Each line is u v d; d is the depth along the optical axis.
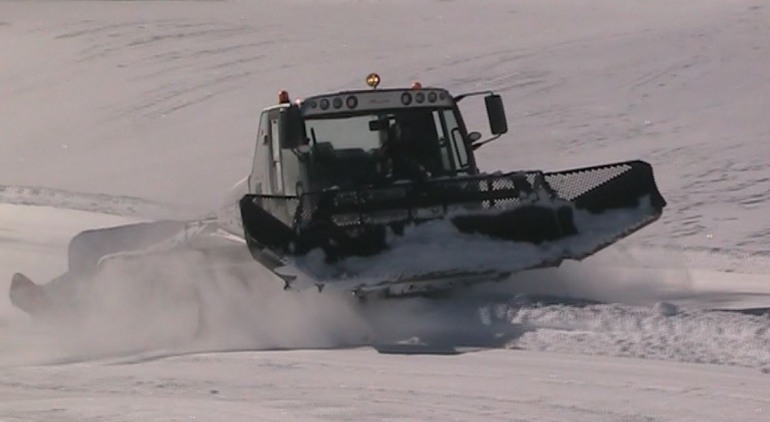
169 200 56.09
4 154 71.94
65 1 126.94
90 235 26.95
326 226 20.47
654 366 16.09
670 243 38.12
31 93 86.69
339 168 23.03
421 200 21.31
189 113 77.81
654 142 59.59
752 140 57.94
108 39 102.25
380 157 23.33
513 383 15.39
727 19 90.88
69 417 13.78
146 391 15.95
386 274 20.38
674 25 91.38
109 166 66.62
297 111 22.58
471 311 20.47
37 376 17.80
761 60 75.75
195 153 67.94
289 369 17.36
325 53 92.19
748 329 17.47
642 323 18.50
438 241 21.05
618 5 107.94
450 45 92.31
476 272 20.92
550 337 18.45
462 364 17.00
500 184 21.89
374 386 15.62
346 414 13.72
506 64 82.75
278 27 105.12
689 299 23.03
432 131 23.84
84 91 85.81
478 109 71.00
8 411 14.34
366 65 86.44
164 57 94.12
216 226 25.41
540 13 106.69
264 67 88.62
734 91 69.00
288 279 20.38
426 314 20.89
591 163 56.53
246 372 17.27
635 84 73.50
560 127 65.19
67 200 56.09
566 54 84.31
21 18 115.81
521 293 21.91
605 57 81.81
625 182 22.47
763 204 45.00
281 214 20.47
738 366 15.98
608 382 15.14
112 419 13.59
